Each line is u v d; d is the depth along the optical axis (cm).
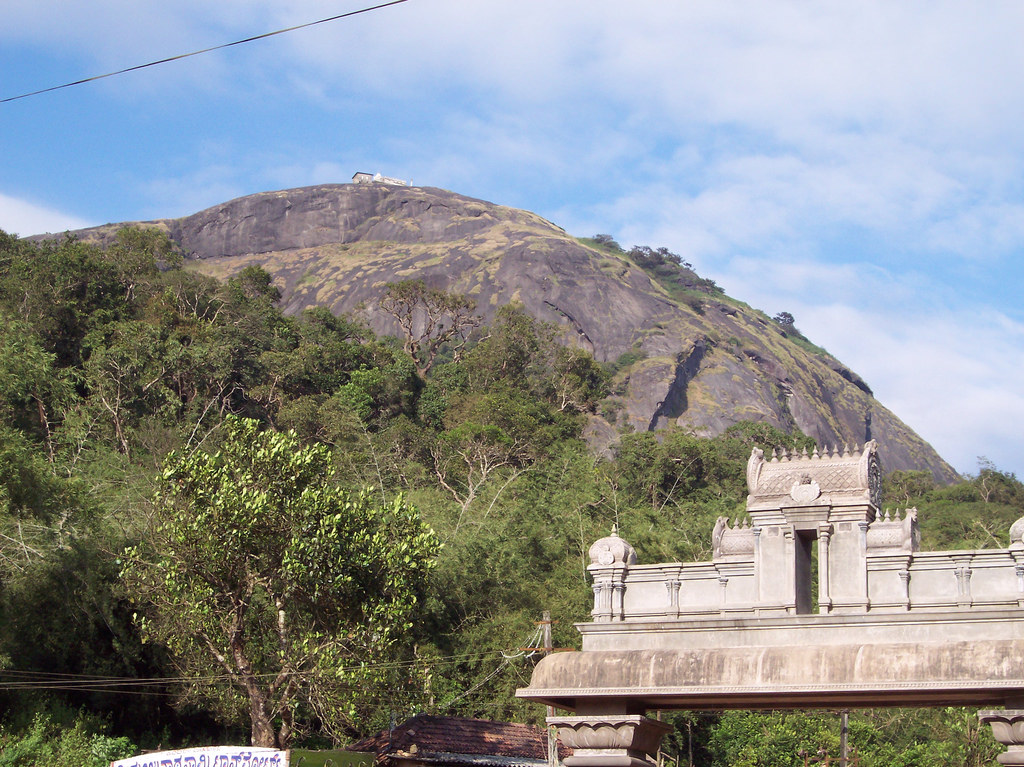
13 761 2819
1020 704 1605
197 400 6906
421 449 7238
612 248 18138
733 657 1736
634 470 7488
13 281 7238
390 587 2861
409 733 3011
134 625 3509
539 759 3139
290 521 2809
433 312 11644
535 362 10388
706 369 12838
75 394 6166
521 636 4069
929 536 7106
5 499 3162
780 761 3631
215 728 3688
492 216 16188
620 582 1895
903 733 4150
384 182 17488
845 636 1728
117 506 4116
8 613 3347
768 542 1828
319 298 14438
